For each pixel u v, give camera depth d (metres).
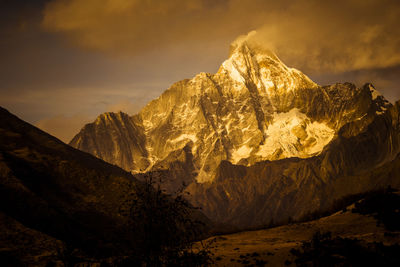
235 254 58.53
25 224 78.25
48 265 55.97
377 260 39.31
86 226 85.88
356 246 43.06
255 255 54.47
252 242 78.25
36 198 93.44
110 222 88.62
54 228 80.50
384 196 85.50
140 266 21.77
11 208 83.81
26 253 64.12
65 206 96.69
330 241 46.88
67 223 85.19
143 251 21.78
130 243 22.28
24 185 97.19
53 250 66.38
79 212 94.25
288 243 71.19
